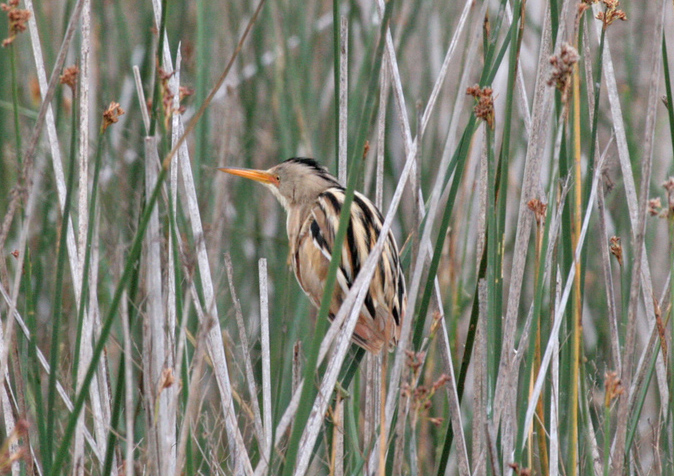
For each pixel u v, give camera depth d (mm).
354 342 7688
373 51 11289
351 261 8445
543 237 5680
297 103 12117
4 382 6621
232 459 6738
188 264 5113
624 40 12977
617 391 5691
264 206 12617
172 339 6070
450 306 10414
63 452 5137
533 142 6176
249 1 12703
